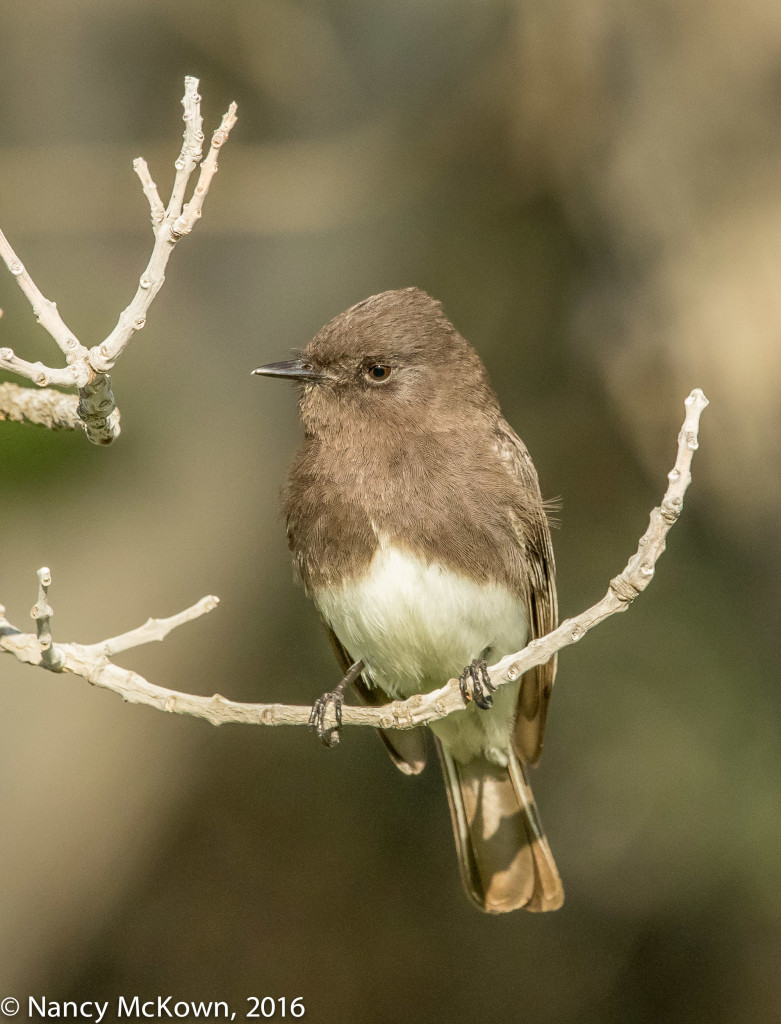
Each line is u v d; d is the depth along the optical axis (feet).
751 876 40.27
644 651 40.78
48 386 18.74
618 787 41.32
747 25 37.01
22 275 18.22
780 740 39.68
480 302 43.37
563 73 38.14
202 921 45.21
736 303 36.17
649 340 36.81
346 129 44.83
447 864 46.16
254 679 44.62
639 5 37.42
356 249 44.70
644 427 37.01
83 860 42.32
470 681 24.50
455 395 26.58
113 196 42.55
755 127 36.86
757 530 37.01
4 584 38.88
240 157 43.57
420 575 25.39
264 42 44.78
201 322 44.16
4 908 41.19
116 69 45.06
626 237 37.52
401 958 45.14
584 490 42.47
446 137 42.06
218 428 43.24
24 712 41.73
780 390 35.83
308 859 46.19
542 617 27.25
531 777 42.60
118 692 19.85
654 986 42.52
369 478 25.67
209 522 42.06
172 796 44.37
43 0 44.65
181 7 44.42
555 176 39.22
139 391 37.47
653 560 19.85
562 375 42.91
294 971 44.98
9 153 43.39
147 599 40.50
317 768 46.73
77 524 38.91
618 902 42.88
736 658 39.83
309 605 44.29
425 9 44.55
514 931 45.06
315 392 26.53
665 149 37.14
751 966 41.47
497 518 25.81
